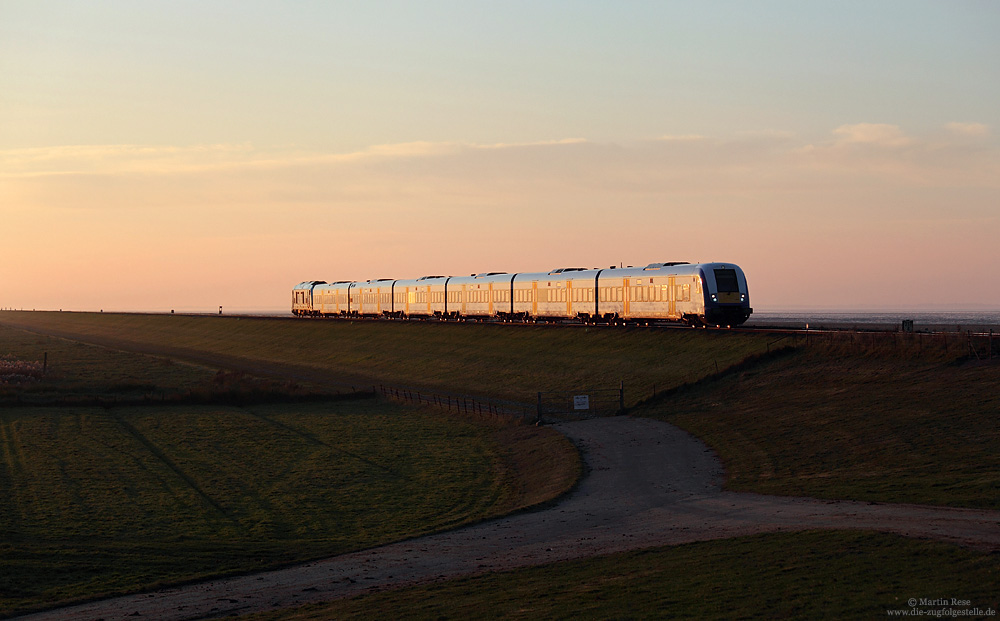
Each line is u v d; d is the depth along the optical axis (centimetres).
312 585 2680
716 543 2642
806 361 6153
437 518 3925
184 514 4141
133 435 6325
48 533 3753
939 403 4625
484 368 8981
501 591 2312
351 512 4134
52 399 7800
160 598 2639
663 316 7962
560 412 6425
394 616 2122
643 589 2156
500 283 10569
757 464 4197
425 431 6312
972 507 2850
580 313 9119
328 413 7256
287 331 14812
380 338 11988
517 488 4469
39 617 2489
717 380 6272
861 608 1823
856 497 3225
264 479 4909
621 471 4409
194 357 13650
